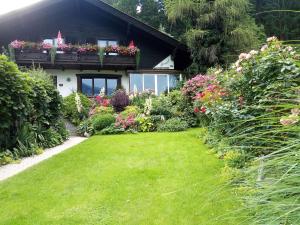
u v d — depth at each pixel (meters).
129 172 4.57
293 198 1.06
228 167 3.73
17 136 6.06
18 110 5.99
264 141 1.48
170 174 4.39
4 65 5.70
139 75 15.94
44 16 15.72
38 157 5.95
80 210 3.37
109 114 9.81
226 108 4.84
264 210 1.15
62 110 8.67
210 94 6.22
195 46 16.88
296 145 1.12
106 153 5.85
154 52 16.53
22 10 14.28
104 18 16.22
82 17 16.06
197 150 5.70
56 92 8.19
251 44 15.36
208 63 16.84
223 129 4.73
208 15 16.67
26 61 14.36
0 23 14.37
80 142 7.56
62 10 15.87
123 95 11.77
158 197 3.59
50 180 4.34
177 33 22.95
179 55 17.11
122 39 16.38
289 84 3.55
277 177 1.22
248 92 4.97
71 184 4.16
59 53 14.61
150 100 9.67
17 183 4.23
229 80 5.83
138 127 9.12
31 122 6.92
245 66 5.07
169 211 3.22
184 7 17.09
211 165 4.57
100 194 3.78
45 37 15.73
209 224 2.76
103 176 4.43
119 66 15.37
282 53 4.49
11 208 3.44
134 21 14.99
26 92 6.15
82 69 15.48
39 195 3.80
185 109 9.68
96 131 9.18
